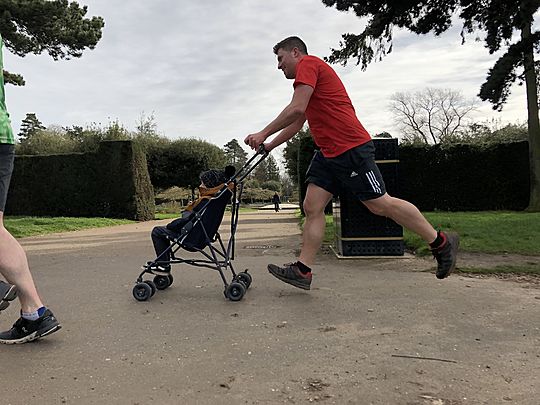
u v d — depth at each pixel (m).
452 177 18.16
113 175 19.00
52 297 3.80
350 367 2.20
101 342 2.63
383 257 5.52
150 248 7.40
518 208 17.69
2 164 2.60
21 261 2.60
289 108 3.33
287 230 10.59
